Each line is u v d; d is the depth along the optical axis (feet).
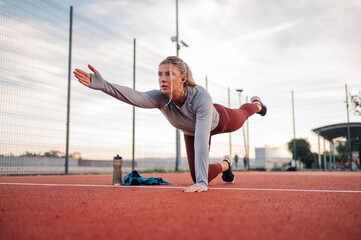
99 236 3.14
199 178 8.07
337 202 5.70
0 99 21.07
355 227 3.55
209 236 3.09
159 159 38.06
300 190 8.27
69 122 26.17
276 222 3.77
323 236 3.13
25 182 14.37
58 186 11.00
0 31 21.27
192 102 8.53
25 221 4.01
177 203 5.47
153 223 3.73
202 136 8.14
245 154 59.21
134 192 7.88
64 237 3.14
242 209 4.76
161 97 8.94
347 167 76.54
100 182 14.05
